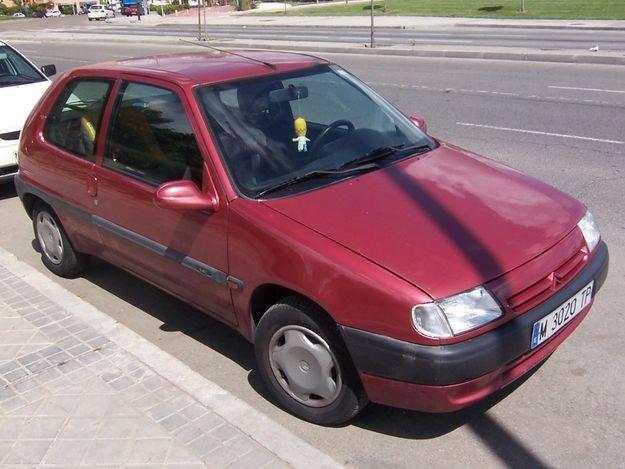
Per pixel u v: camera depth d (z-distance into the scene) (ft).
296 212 11.71
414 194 12.32
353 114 14.83
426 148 14.73
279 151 13.16
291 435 11.21
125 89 15.10
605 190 23.34
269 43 83.30
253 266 11.78
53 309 15.99
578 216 12.64
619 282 16.80
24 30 156.87
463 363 9.90
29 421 11.75
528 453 10.98
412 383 10.14
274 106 13.93
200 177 12.84
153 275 14.71
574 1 118.32
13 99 26.43
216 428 11.39
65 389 12.65
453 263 10.48
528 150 28.99
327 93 15.01
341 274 10.52
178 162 13.41
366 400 11.21
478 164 14.08
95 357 13.75
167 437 11.19
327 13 144.05
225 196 12.31
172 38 99.71
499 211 12.04
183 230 13.20
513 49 62.54
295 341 11.54
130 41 99.09
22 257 20.58
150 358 13.65
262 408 12.53
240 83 14.05
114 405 12.10
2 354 14.02
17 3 311.06
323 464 10.48
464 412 12.07
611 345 14.02
